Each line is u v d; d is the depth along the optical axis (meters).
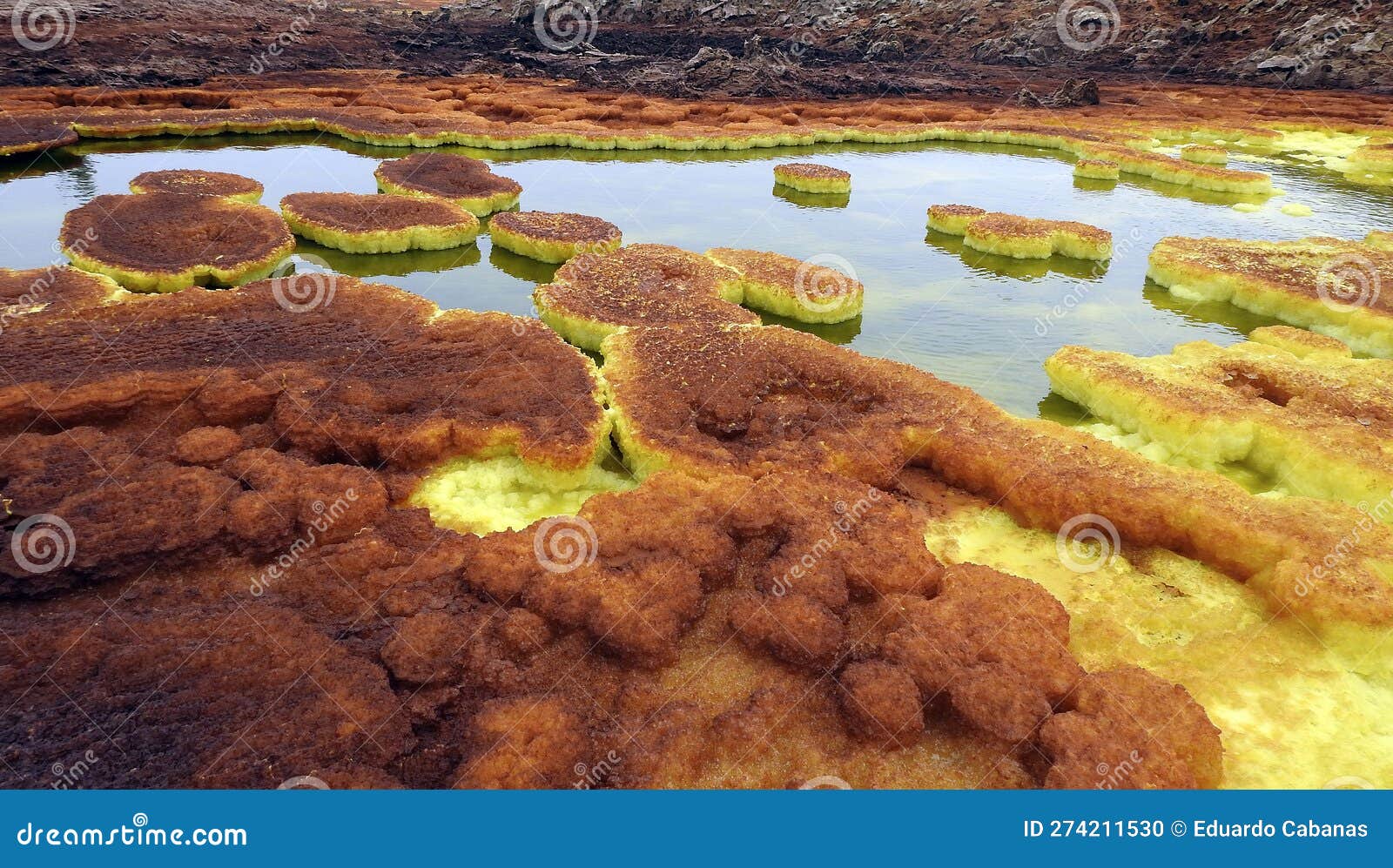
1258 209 24.67
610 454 12.23
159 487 9.82
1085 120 35.97
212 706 7.14
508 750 6.82
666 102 37.88
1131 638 8.59
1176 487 10.27
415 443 11.09
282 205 21.08
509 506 10.75
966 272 20.19
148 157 26.89
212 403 11.59
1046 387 14.54
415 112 33.56
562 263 20.06
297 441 11.09
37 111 29.64
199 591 8.72
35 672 7.42
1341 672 8.18
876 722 7.22
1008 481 10.73
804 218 23.89
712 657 8.12
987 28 53.19
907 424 11.92
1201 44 46.31
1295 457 11.45
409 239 20.22
